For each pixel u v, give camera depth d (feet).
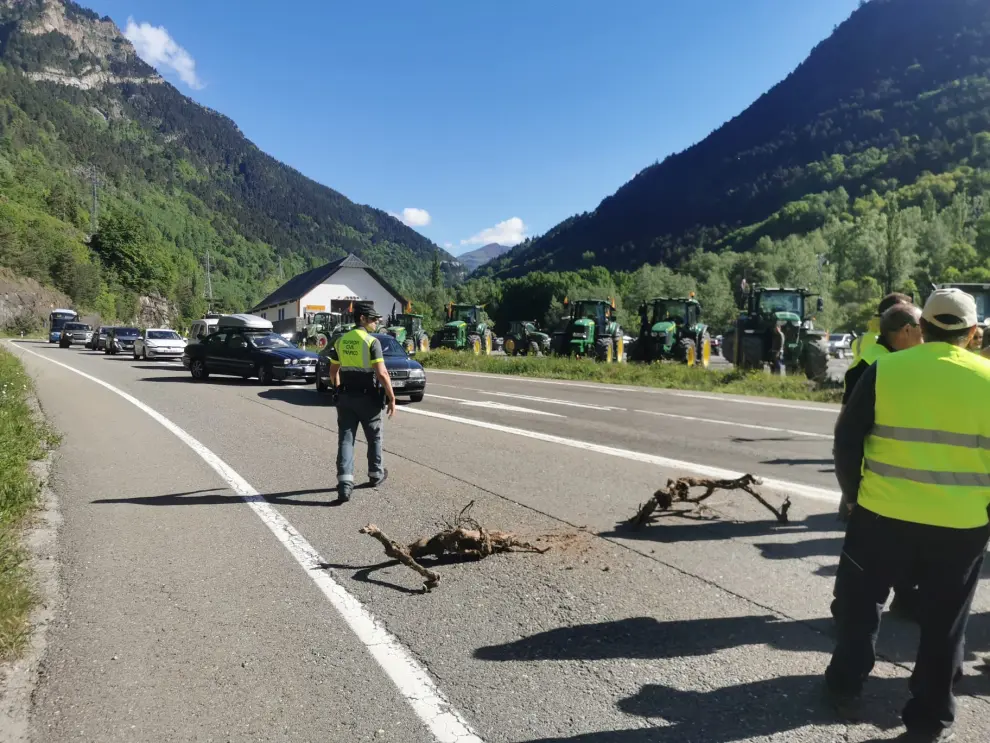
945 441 9.18
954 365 9.26
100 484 23.75
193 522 19.52
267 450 29.99
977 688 11.12
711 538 18.38
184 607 13.88
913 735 9.50
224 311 435.12
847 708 10.15
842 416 10.11
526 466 26.99
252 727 9.83
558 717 10.14
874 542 9.66
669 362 87.30
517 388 62.28
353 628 13.00
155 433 33.94
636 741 9.57
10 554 15.76
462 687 10.96
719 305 291.99
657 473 25.91
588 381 72.38
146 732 9.70
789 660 11.87
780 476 25.66
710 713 10.27
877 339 16.93
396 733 9.71
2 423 29.68
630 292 347.56
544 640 12.56
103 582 15.12
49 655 11.90
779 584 15.21
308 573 15.76
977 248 271.90
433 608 13.92
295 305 234.58
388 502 21.65
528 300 374.22
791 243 343.67
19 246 271.28
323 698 10.60
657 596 14.55
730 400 53.21
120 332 114.01
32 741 9.48
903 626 13.37
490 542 17.01
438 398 52.13
